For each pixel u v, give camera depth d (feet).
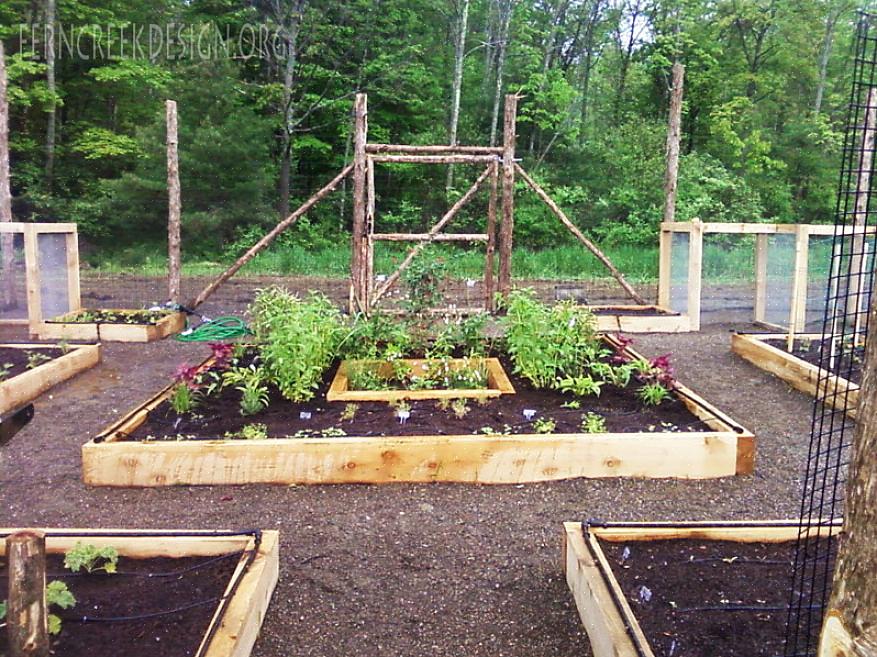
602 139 76.64
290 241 60.23
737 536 9.98
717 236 55.93
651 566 9.31
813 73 79.41
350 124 69.15
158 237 58.08
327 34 67.05
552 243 66.54
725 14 80.02
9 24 61.26
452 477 13.62
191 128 58.13
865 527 5.17
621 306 32.14
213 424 15.29
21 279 38.65
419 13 75.41
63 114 67.31
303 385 17.01
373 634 9.05
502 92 79.61
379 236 29.84
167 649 7.68
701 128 79.87
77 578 9.09
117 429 14.48
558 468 13.69
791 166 77.15
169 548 9.63
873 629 5.08
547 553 11.10
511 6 77.46
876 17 8.11
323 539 11.53
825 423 17.52
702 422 15.30
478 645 8.84
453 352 21.70
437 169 71.05
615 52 91.91
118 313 29.32
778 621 8.19
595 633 8.43
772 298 34.17
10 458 15.12
